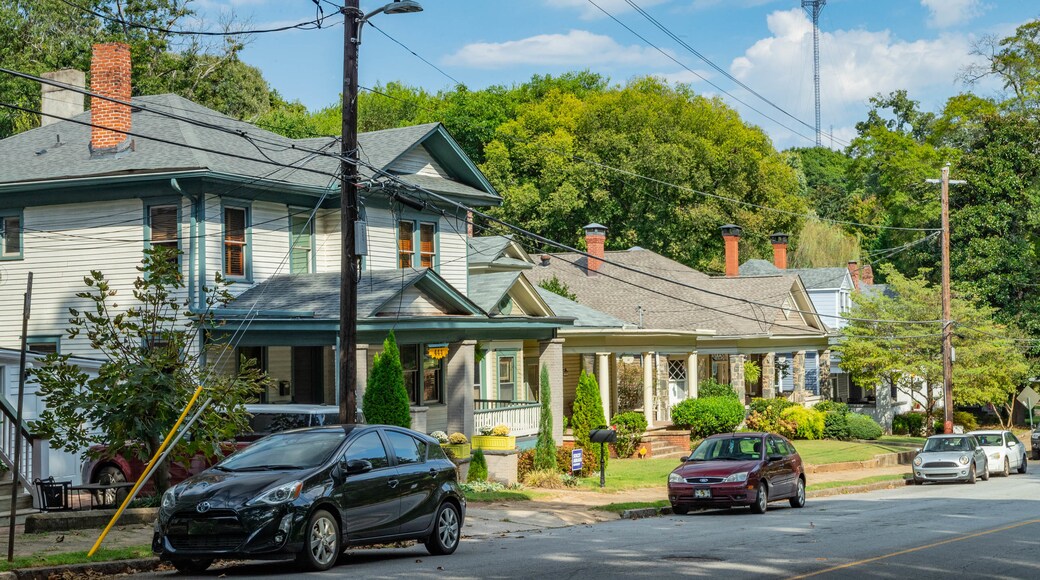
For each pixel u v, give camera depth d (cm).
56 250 2923
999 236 6306
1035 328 6088
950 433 4312
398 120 7881
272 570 1382
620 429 3816
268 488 1309
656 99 7256
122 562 1387
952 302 5144
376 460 1475
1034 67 8062
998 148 6356
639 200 6894
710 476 2480
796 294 5331
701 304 4847
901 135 8981
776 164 7631
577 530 2059
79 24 5409
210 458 2053
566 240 7019
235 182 2816
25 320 1377
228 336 2683
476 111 7738
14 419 1962
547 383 3028
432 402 3256
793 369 5269
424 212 3391
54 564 1336
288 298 2806
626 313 4766
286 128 6512
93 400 1795
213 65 5819
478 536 1923
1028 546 1739
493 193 3588
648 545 1728
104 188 2839
